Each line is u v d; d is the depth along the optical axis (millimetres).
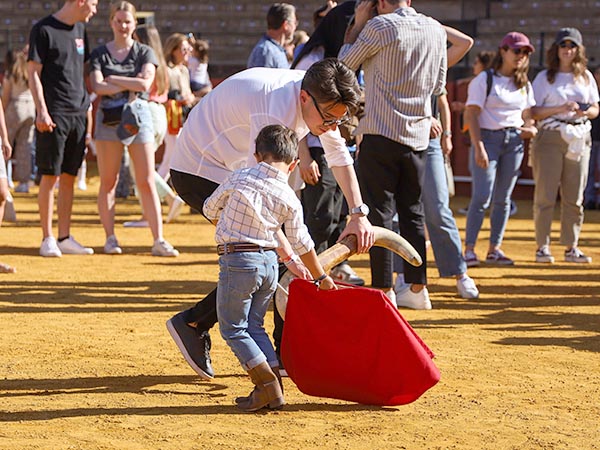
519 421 6055
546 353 7961
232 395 6551
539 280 12000
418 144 9055
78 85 12930
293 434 5703
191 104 17812
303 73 6578
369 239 6555
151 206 13367
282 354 6301
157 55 14867
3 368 7152
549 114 13117
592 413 6266
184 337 6777
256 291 6145
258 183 5945
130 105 12953
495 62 12828
